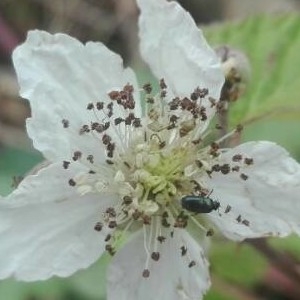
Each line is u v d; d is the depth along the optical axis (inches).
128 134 2.8
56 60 2.7
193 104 2.7
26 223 2.6
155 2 2.8
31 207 2.6
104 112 2.7
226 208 2.7
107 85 2.7
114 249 2.7
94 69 2.7
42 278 2.6
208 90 2.7
